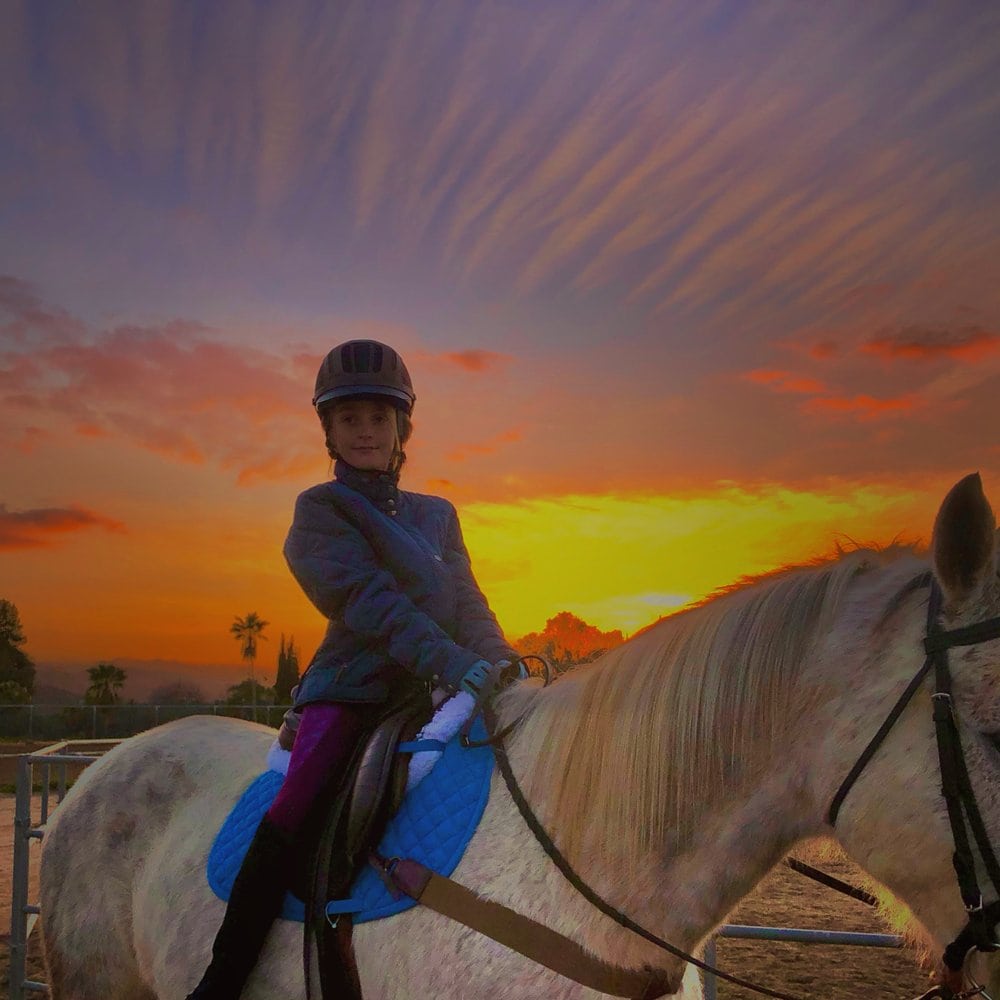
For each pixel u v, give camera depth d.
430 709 2.03
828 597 1.59
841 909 6.69
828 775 1.48
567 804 1.72
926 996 1.45
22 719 23.14
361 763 1.89
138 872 2.32
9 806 13.58
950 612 1.40
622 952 1.63
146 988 2.31
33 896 7.26
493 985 1.60
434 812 1.82
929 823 1.34
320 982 1.79
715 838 1.62
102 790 2.50
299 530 2.12
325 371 2.34
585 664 1.94
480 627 2.26
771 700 1.59
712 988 3.14
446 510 2.40
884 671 1.46
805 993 4.94
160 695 50.31
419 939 1.70
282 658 55.16
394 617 1.95
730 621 1.68
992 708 1.31
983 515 1.33
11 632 61.75
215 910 2.03
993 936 1.26
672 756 1.65
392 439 2.31
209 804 2.27
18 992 4.34
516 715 1.92
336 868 1.83
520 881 1.69
